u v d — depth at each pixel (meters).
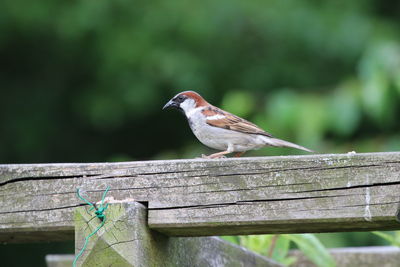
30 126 17.75
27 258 17.08
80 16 16.12
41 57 17.83
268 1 16.36
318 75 16.17
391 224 4.14
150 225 4.45
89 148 17.95
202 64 16.20
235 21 16.23
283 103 11.61
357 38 15.69
